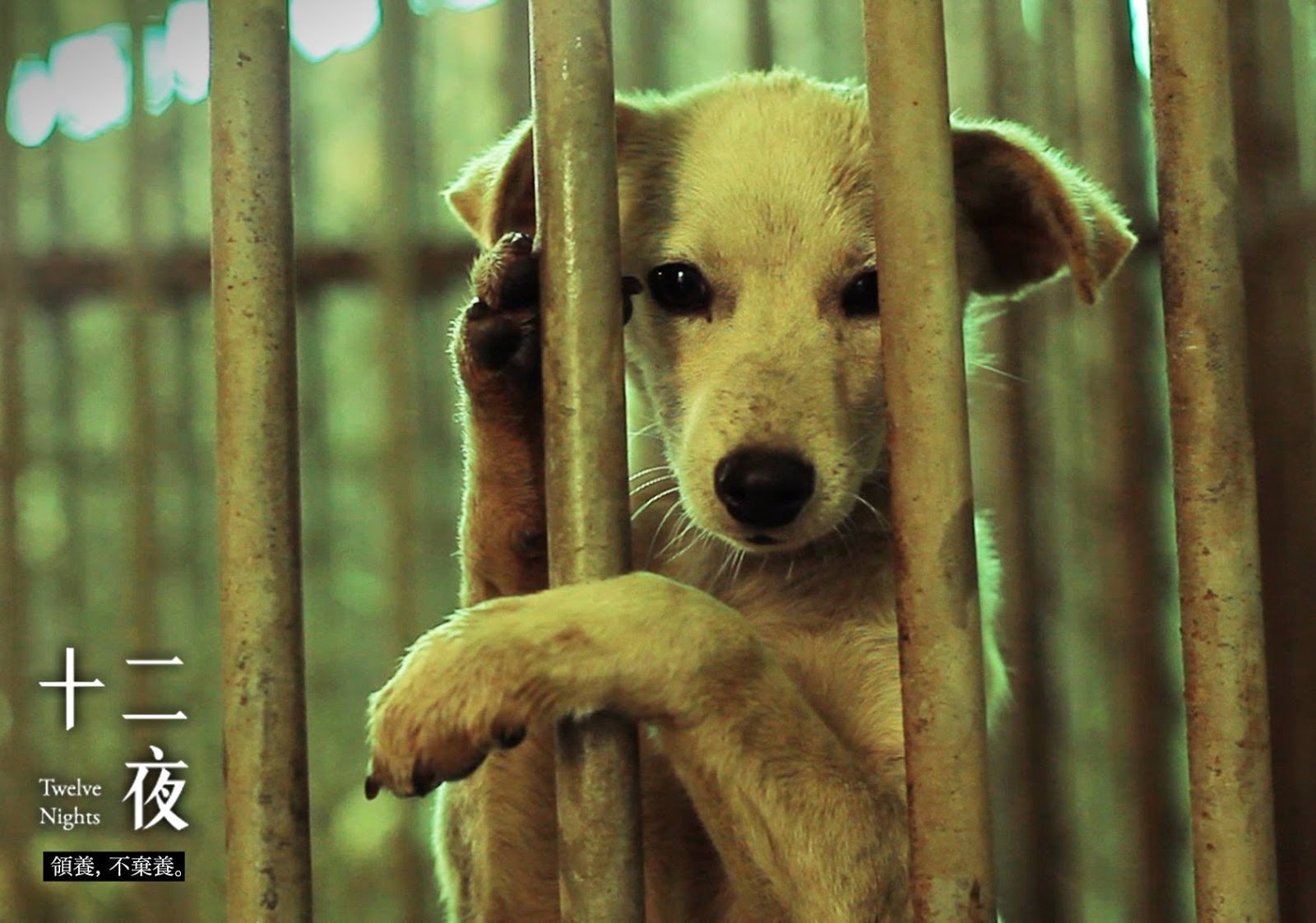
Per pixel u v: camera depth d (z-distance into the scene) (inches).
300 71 63.5
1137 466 59.5
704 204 39.6
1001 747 59.9
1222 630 32.8
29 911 59.1
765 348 38.5
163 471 61.8
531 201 39.7
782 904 35.4
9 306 61.6
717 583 39.5
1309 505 57.6
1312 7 59.0
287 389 33.6
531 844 38.0
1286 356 57.8
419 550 60.1
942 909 32.3
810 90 41.6
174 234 62.3
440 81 62.8
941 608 32.4
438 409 61.3
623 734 33.8
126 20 62.2
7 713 60.6
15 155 62.4
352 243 62.6
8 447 61.2
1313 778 57.1
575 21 33.0
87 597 62.4
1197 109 33.0
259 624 33.3
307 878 33.5
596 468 33.8
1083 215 39.4
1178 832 59.7
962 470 32.5
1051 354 60.2
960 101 60.2
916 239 32.5
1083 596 60.2
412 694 34.0
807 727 35.5
